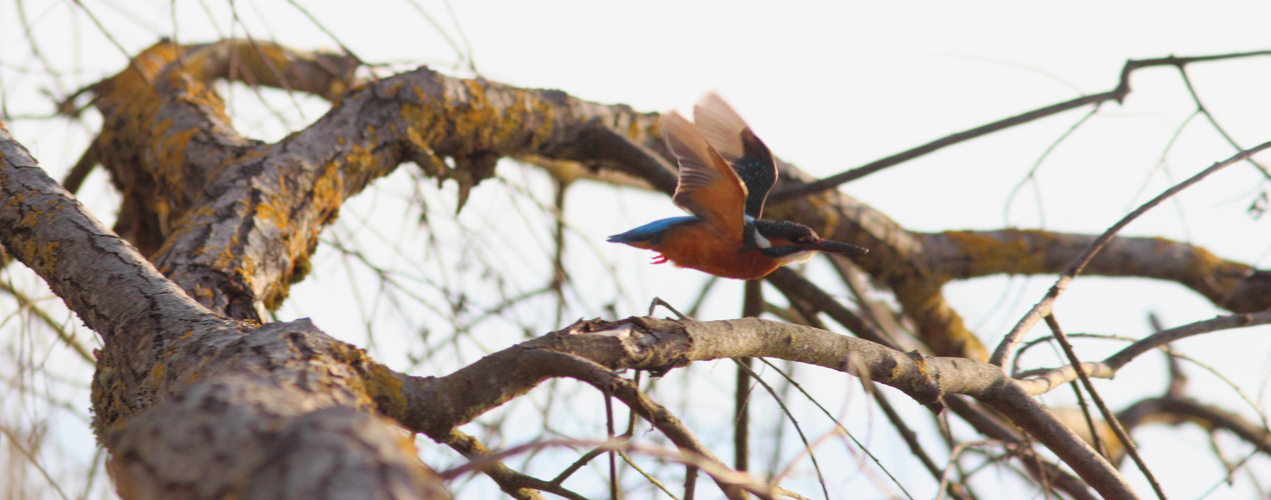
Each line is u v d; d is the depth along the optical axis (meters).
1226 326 7.42
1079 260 6.77
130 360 4.95
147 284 5.39
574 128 11.32
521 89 11.07
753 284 11.10
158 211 11.33
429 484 3.03
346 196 9.35
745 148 8.20
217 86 12.80
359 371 4.27
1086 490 8.89
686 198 7.19
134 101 11.34
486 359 4.54
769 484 4.25
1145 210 6.79
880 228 12.91
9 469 4.66
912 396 6.02
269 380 3.76
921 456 10.16
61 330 6.75
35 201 6.15
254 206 8.00
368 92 10.02
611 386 4.30
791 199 10.82
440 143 10.33
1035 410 6.34
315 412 3.26
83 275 5.57
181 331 4.87
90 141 11.26
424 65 10.60
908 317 13.88
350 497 2.76
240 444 3.05
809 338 5.55
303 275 8.66
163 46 12.34
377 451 3.04
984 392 6.23
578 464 4.82
